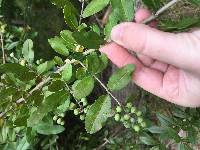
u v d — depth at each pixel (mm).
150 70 216
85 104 209
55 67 234
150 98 397
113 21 179
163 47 173
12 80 210
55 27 434
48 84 202
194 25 172
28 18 366
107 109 175
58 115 235
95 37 168
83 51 195
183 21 171
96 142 438
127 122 194
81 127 470
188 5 358
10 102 219
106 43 182
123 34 170
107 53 198
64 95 182
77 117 472
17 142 268
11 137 255
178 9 360
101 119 174
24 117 208
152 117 383
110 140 369
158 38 172
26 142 267
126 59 202
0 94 207
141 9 193
